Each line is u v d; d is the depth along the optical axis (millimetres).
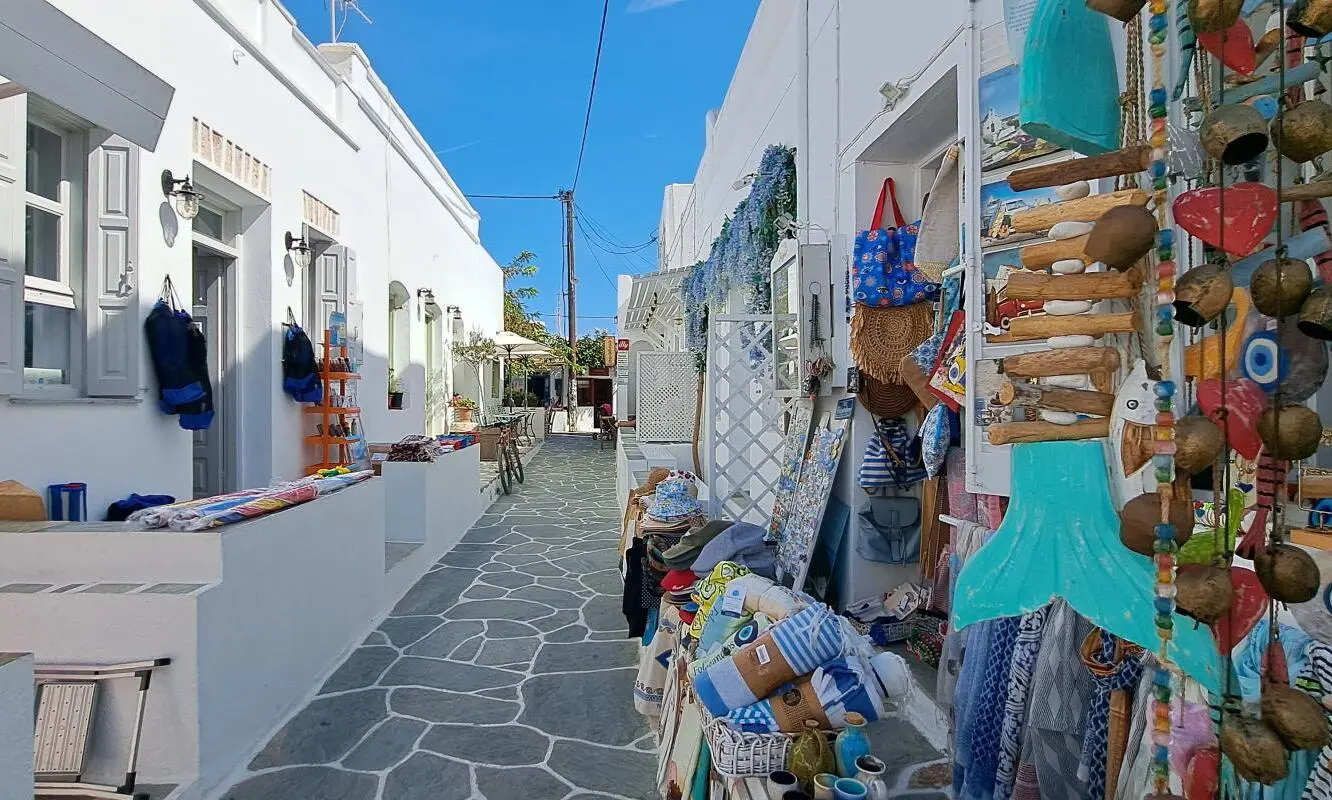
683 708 2732
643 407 10836
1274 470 1043
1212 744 1295
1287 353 1104
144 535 3010
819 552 4316
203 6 4867
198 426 4594
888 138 3699
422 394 10719
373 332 8422
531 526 8867
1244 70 1105
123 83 2330
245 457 5863
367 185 8242
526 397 23422
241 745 3191
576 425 28328
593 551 7512
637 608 4117
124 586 2920
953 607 1442
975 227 2203
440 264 12008
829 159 4539
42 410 3590
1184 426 1011
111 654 2805
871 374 3635
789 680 2283
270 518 3500
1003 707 2162
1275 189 1002
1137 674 1718
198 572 3031
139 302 4156
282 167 6086
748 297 6715
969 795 2221
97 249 4004
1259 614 1098
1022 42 1326
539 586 6156
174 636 2834
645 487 5555
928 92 3156
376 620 5137
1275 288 985
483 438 13023
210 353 5820
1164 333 1054
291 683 3725
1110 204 1208
